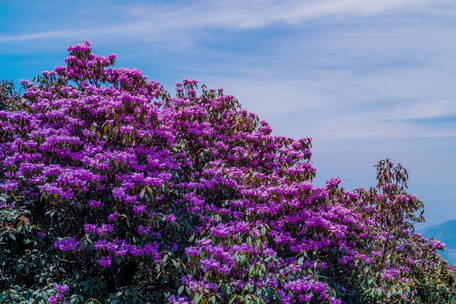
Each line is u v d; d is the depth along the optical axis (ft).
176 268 21.65
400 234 34.60
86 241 19.97
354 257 27.66
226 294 19.88
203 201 25.91
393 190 32.73
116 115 22.90
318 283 22.06
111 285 22.99
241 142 33.60
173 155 28.78
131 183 21.06
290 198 25.57
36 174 21.56
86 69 32.96
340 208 28.30
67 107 25.32
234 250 20.88
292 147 34.55
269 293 20.24
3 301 19.07
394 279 26.68
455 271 39.04
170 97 35.55
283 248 26.02
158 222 21.94
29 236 22.72
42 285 21.77
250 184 28.40
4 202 23.18
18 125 25.85
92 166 21.30
